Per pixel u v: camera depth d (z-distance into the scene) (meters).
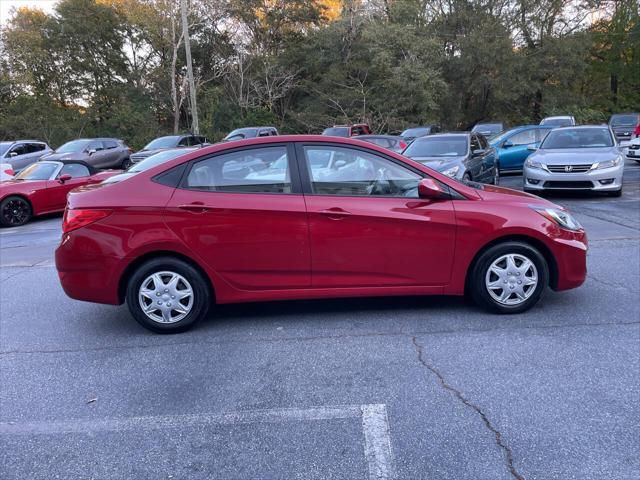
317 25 43.44
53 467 2.87
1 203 11.90
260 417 3.28
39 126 34.81
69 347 4.52
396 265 4.62
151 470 2.81
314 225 4.52
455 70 38.38
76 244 4.50
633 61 43.66
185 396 3.58
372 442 2.98
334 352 4.18
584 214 9.65
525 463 2.75
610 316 4.72
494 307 4.77
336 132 22.98
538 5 37.84
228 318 5.01
